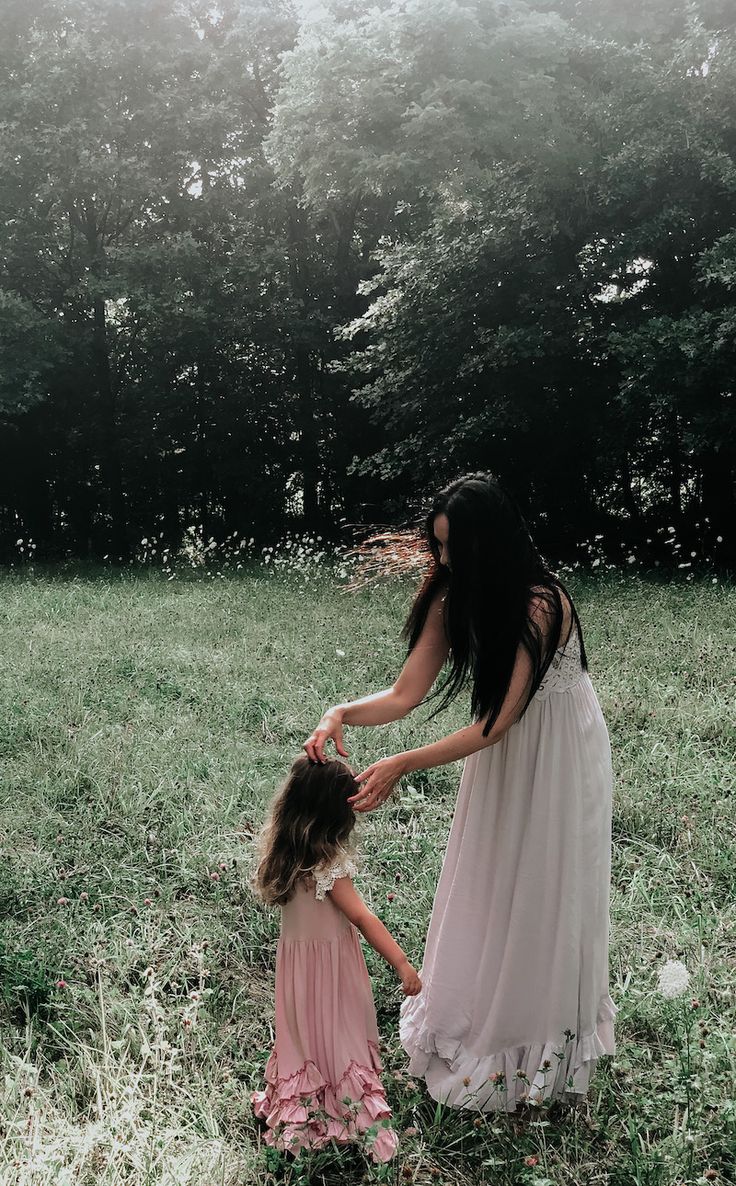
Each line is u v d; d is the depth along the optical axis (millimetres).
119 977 3312
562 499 18594
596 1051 2607
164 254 18594
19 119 17906
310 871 2531
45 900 3852
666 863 4086
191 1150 2441
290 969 2582
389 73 13398
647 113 13633
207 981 3334
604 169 13609
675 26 14727
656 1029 2988
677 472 17578
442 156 13422
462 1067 2662
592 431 15906
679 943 3438
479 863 2658
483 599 2453
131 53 18250
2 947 3441
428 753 2521
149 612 10234
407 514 17328
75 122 17719
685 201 13945
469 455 16938
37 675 7367
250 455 22094
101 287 18297
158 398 21094
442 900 2803
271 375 21656
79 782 5109
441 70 13328
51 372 19703
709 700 6191
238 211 20609
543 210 14680
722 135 13727
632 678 6816
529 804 2555
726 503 16484
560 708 2551
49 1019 3141
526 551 2482
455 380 16172
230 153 19859
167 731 5836
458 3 13383
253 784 4961
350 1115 2477
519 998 2594
